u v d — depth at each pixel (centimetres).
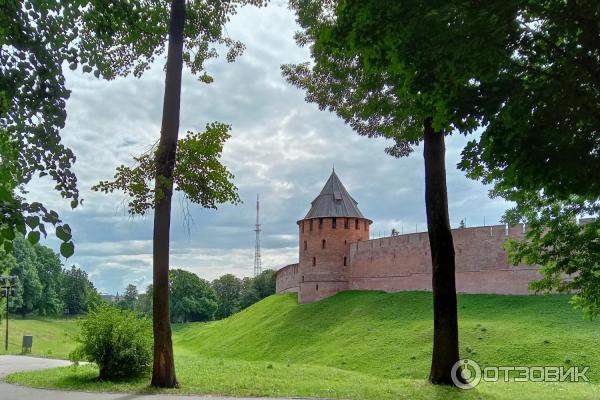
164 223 1507
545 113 667
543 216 1392
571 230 1365
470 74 678
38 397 1319
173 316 11669
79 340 1675
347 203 6775
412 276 5806
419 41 669
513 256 1517
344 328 4916
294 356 4516
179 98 1533
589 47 647
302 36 1964
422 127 1609
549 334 3553
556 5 648
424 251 5728
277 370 1856
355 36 733
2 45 551
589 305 1449
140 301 13225
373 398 1266
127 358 1650
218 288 13150
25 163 557
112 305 1756
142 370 1692
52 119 571
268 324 5956
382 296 5697
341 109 1850
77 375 1761
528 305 4409
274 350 4953
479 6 647
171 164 1501
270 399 1248
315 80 1895
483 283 5094
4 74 549
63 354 3497
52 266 10500
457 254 5334
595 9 618
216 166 1555
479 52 638
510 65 711
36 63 568
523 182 731
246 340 5631
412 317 4719
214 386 1445
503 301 4662
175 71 1527
